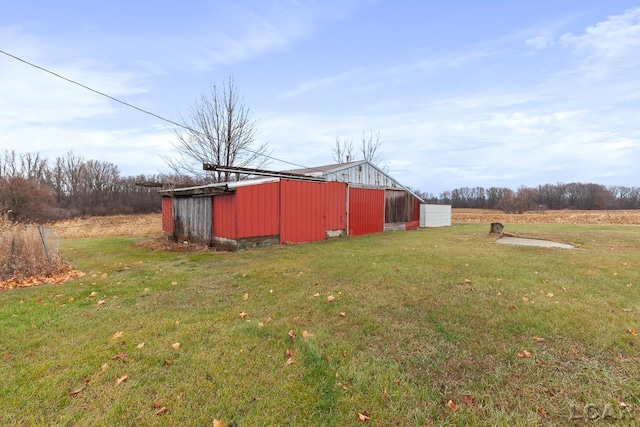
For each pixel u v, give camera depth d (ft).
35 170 110.32
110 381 7.63
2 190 73.87
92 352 9.07
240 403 6.86
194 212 34.94
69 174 116.57
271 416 6.46
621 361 8.60
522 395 7.18
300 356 8.88
